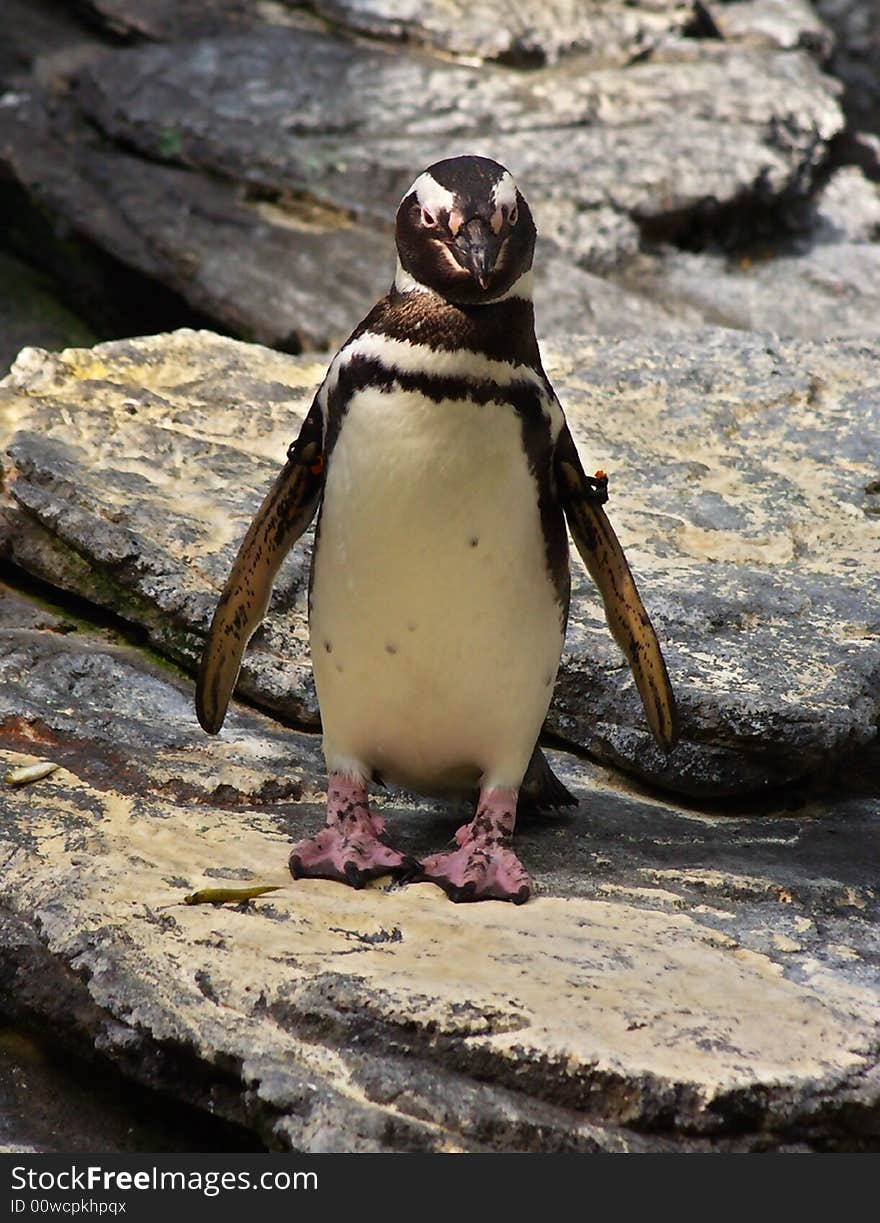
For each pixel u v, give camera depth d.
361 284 26.84
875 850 13.49
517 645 11.38
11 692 14.39
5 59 32.00
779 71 32.62
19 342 27.81
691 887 12.38
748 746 13.94
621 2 33.44
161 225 27.81
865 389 19.89
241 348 19.94
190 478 16.78
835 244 30.61
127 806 12.78
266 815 13.02
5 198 30.31
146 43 31.95
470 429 10.67
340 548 11.16
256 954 10.66
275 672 14.92
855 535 16.80
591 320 25.66
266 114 29.47
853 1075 9.82
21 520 16.25
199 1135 10.99
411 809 13.68
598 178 28.75
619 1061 9.62
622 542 16.27
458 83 30.59
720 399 19.42
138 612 15.62
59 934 10.97
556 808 13.75
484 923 11.26
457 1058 9.77
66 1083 11.33
